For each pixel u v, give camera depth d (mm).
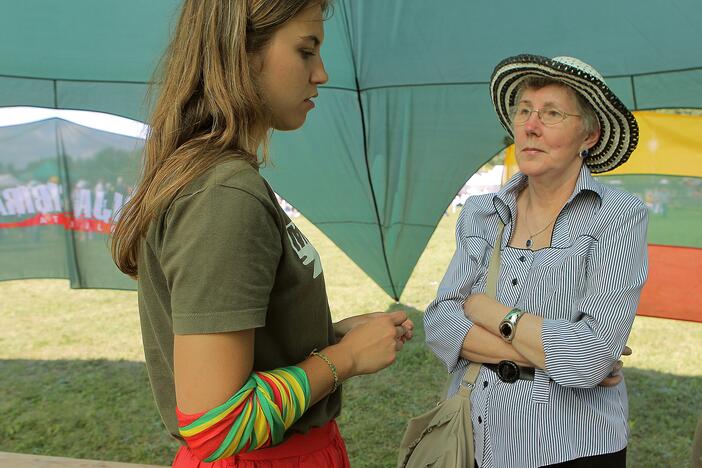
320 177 5289
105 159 5535
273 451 1262
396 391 5289
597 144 2025
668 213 5098
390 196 5242
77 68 4410
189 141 1086
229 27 1077
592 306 1841
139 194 1125
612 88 4324
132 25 3990
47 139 5527
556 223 1972
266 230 1032
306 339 1226
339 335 1521
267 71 1132
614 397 1925
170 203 1042
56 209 5719
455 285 2090
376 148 4992
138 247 1146
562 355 1797
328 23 4152
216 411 991
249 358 1033
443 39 4164
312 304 1207
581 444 1831
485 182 6844
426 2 3910
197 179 1036
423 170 5035
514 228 2064
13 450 4398
